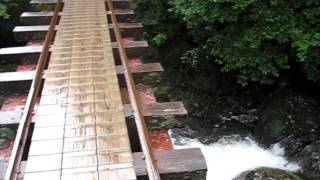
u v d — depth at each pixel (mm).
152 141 5082
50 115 5004
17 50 7680
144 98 6211
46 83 5941
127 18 10047
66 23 9109
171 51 10703
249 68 7812
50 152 4242
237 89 9711
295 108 8250
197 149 4410
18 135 4371
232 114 9367
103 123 4855
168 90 9875
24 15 9641
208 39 8258
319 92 8812
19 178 3916
